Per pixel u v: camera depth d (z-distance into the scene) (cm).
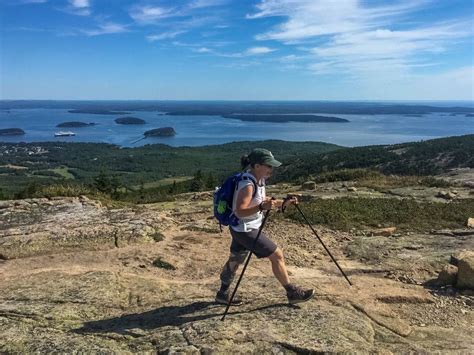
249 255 520
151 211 1149
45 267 758
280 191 1669
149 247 858
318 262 797
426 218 1072
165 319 530
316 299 578
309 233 976
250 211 492
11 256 805
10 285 651
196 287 647
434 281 684
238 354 442
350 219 1067
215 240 917
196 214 1195
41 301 586
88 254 819
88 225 968
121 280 671
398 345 480
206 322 507
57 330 504
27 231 927
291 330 483
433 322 562
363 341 472
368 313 551
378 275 730
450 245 864
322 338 466
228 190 511
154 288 639
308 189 1675
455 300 623
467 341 505
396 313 579
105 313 559
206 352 441
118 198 2186
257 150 501
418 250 844
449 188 1583
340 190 1546
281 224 1043
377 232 969
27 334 491
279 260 530
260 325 494
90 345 461
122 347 462
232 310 548
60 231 914
